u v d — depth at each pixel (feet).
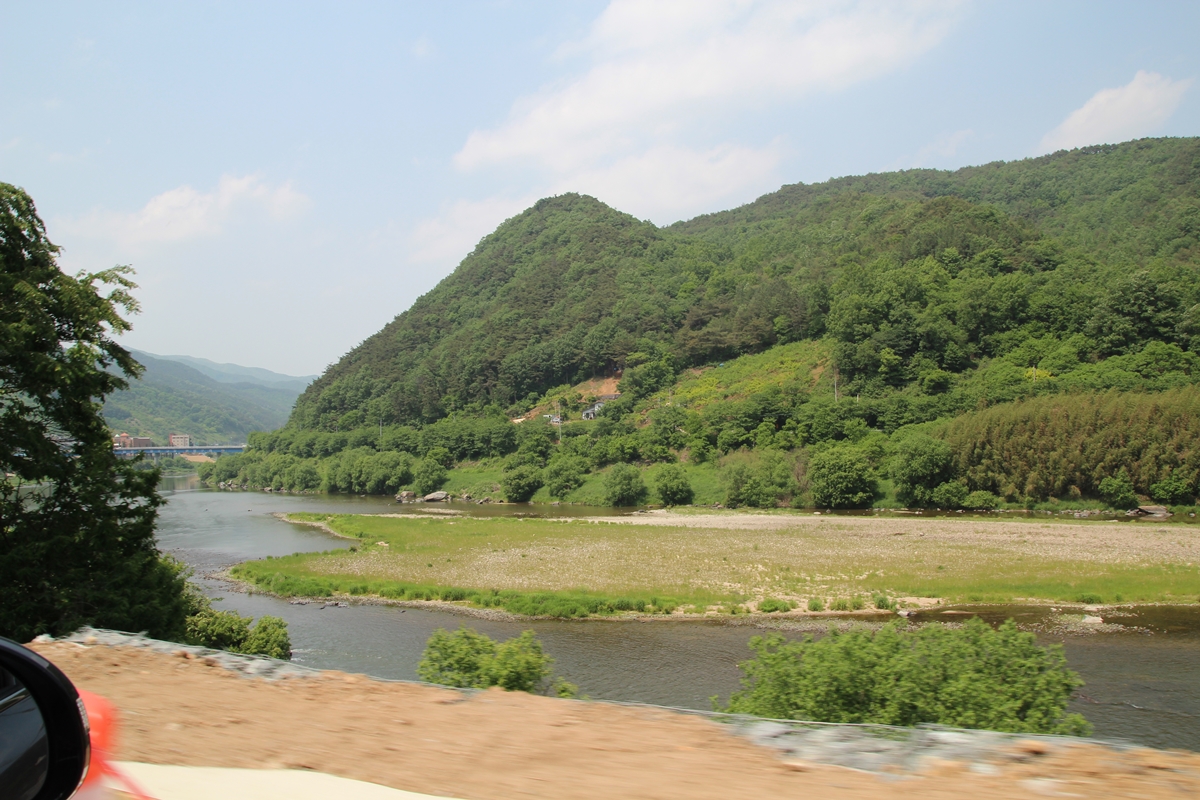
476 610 141.38
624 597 142.20
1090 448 265.34
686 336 504.84
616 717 24.79
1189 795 17.28
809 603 136.36
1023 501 272.31
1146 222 591.37
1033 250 467.11
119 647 35.83
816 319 465.88
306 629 129.08
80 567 70.13
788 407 355.77
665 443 381.81
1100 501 264.31
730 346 495.41
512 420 513.04
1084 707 82.99
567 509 331.77
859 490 292.81
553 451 414.62
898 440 314.35
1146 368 315.99
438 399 554.87
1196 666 97.81
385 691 28.73
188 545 236.02
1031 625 120.16
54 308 72.95
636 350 519.60
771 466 313.53
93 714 23.98
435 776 19.43
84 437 75.51
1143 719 79.00
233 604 149.79
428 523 267.80
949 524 233.55
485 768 20.08
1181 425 257.34
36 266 74.18
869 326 386.93
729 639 117.91
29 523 70.54
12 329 65.31
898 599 138.51
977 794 17.80
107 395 78.18
